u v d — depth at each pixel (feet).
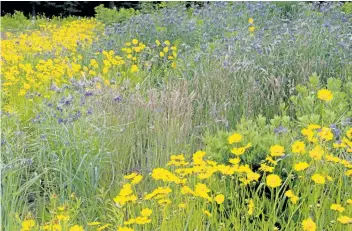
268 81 20.93
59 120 16.22
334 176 13.26
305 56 23.21
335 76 22.21
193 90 20.81
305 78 21.11
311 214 12.25
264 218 12.39
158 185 14.96
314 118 15.83
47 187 15.70
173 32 32.89
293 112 19.80
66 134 16.37
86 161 15.44
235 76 21.29
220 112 19.43
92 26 47.70
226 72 21.50
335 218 11.76
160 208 12.78
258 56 23.24
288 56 22.84
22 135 16.88
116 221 12.63
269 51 23.82
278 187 13.26
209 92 20.47
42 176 16.25
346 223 10.92
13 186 14.21
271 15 36.11
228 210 13.05
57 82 25.86
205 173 12.86
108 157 16.39
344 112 16.78
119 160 16.85
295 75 21.72
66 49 32.07
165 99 19.45
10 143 16.67
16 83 26.11
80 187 15.28
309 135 13.19
